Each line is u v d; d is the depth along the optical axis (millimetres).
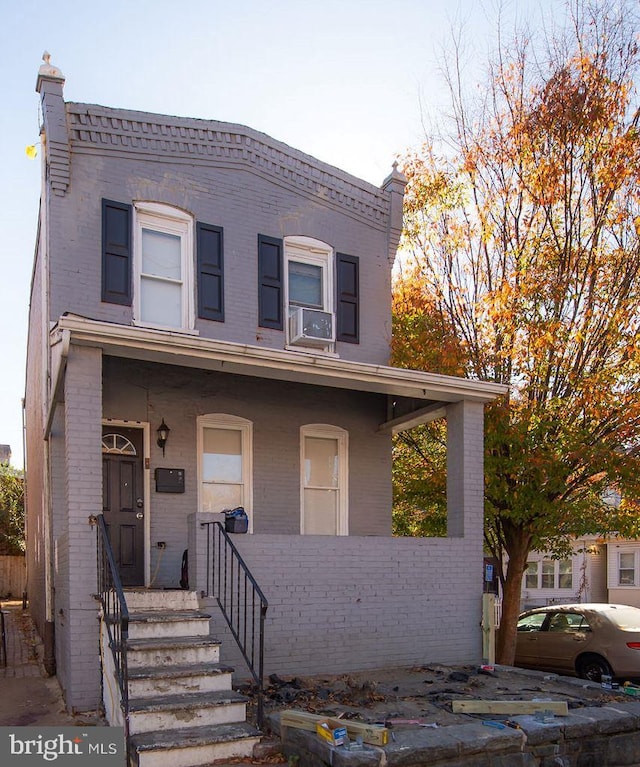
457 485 9711
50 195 9344
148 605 7246
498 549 12750
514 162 12023
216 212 10359
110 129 9703
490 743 5695
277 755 5820
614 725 6340
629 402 10586
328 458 11109
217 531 7871
